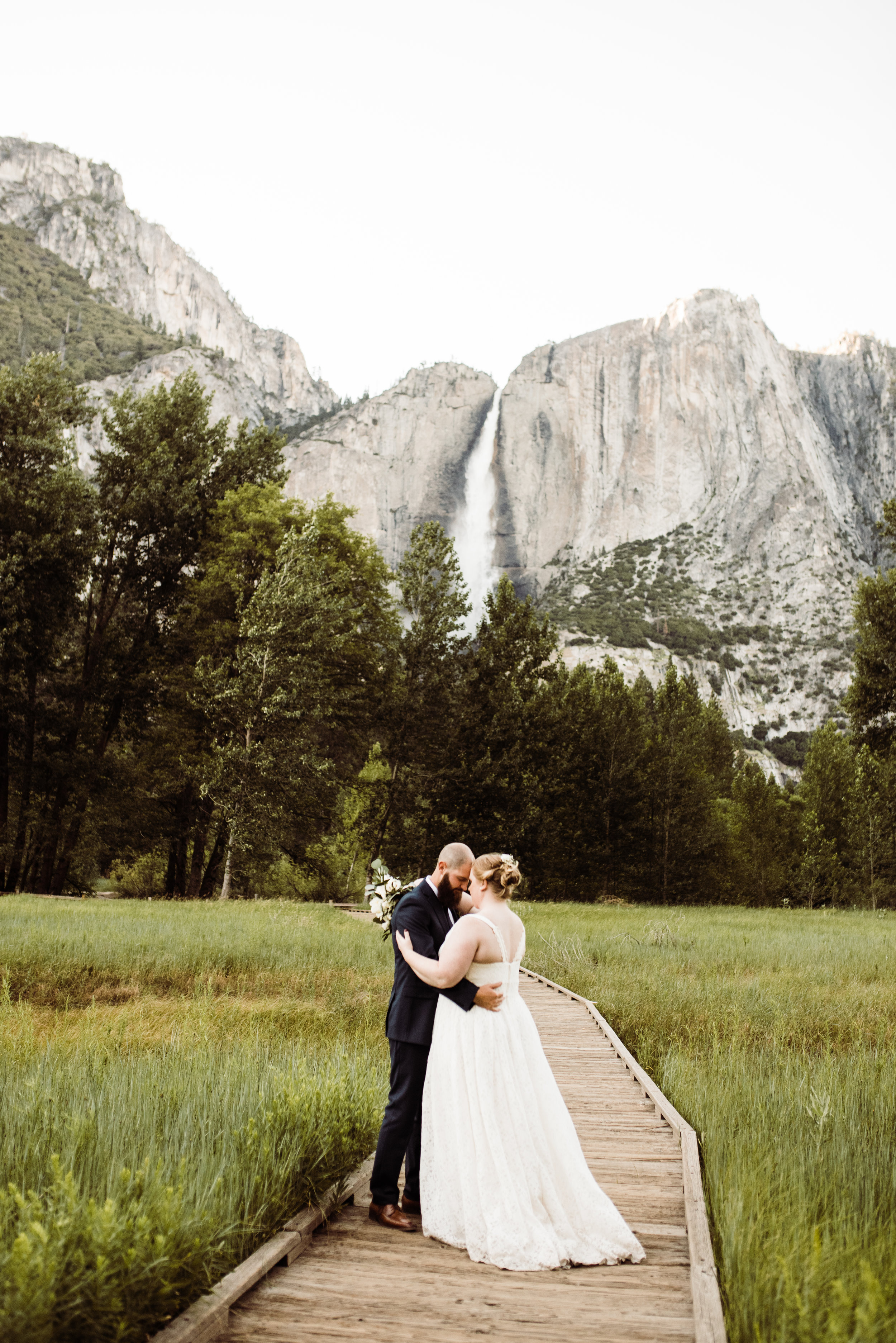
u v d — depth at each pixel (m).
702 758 49.91
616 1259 4.03
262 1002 12.38
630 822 45.59
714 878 46.06
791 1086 6.96
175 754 33.09
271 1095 5.45
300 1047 8.48
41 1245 2.84
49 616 31.39
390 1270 3.89
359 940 17.64
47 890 32.75
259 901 29.55
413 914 4.72
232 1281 3.47
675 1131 6.34
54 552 30.50
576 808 45.56
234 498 34.84
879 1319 2.87
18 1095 5.36
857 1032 10.88
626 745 45.31
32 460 32.12
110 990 13.00
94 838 35.78
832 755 47.28
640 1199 4.98
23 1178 3.91
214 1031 9.97
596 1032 10.67
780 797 56.91
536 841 40.69
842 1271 3.37
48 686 34.22
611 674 53.78
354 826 41.19
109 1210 3.05
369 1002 12.09
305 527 32.34
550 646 42.50
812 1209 4.21
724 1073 7.80
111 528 34.66
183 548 35.84
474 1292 3.66
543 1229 4.03
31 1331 2.65
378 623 37.91
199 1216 3.55
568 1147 4.27
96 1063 6.82
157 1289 3.07
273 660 29.59
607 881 45.56
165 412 35.47
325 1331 3.26
